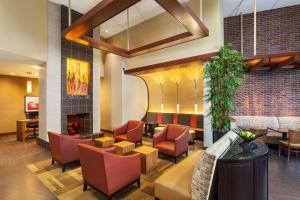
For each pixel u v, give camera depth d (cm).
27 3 450
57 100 533
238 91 621
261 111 598
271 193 278
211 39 482
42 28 492
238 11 606
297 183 310
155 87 791
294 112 564
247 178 190
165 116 736
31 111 691
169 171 254
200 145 553
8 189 289
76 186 297
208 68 439
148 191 283
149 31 646
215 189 192
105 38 826
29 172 354
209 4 486
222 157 192
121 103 752
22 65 552
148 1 534
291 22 566
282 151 487
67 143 364
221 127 433
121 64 753
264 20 597
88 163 263
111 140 449
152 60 638
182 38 388
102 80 850
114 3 255
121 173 261
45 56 501
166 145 429
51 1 516
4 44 395
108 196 243
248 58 454
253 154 204
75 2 523
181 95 702
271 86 589
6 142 600
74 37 382
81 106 601
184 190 207
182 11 268
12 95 763
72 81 573
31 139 646
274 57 426
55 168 374
